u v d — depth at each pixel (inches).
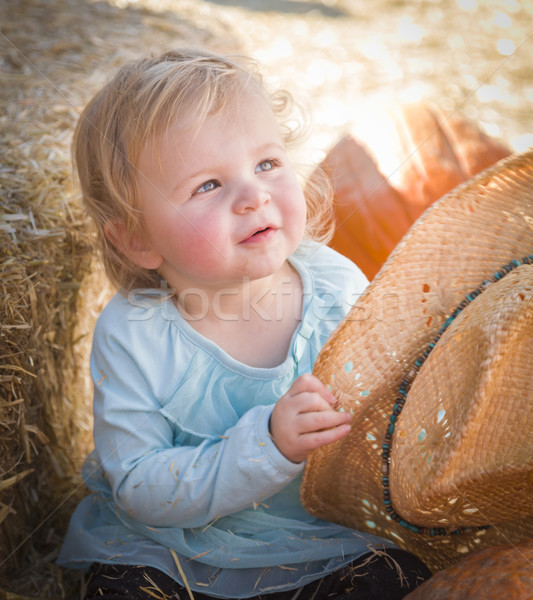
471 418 41.2
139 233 55.5
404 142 89.0
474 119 139.8
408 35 180.9
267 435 50.8
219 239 50.9
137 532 56.4
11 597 57.9
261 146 52.1
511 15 192.9
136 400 54.6
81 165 58.6
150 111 50.9
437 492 42.0
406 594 47.9
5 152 90.2
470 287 53.7
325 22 188.1
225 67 54.3
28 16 137.7
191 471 52.1
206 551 53.6
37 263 72.8
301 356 57.9
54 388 76.2
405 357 52.6
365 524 55.4
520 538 47.2
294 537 53.8
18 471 65.7
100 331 57.9
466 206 53.9
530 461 39.9
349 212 85.3
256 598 52.1
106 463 55.2
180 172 51.0
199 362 55.5
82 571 61.8
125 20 148.2
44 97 107.0
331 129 128.9
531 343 43.6
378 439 52.6
